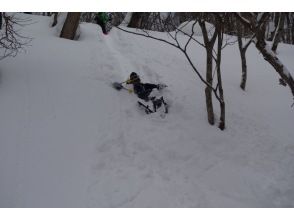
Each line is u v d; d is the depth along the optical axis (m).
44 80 5.47
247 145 5.05
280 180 4.43
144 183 4.04
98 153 4.37
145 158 4.46
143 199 3.79
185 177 4.27
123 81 6.13
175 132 4.99
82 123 4.77
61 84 5.47
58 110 4.89
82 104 5.12
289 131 5.70
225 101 6.12
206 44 4.91
